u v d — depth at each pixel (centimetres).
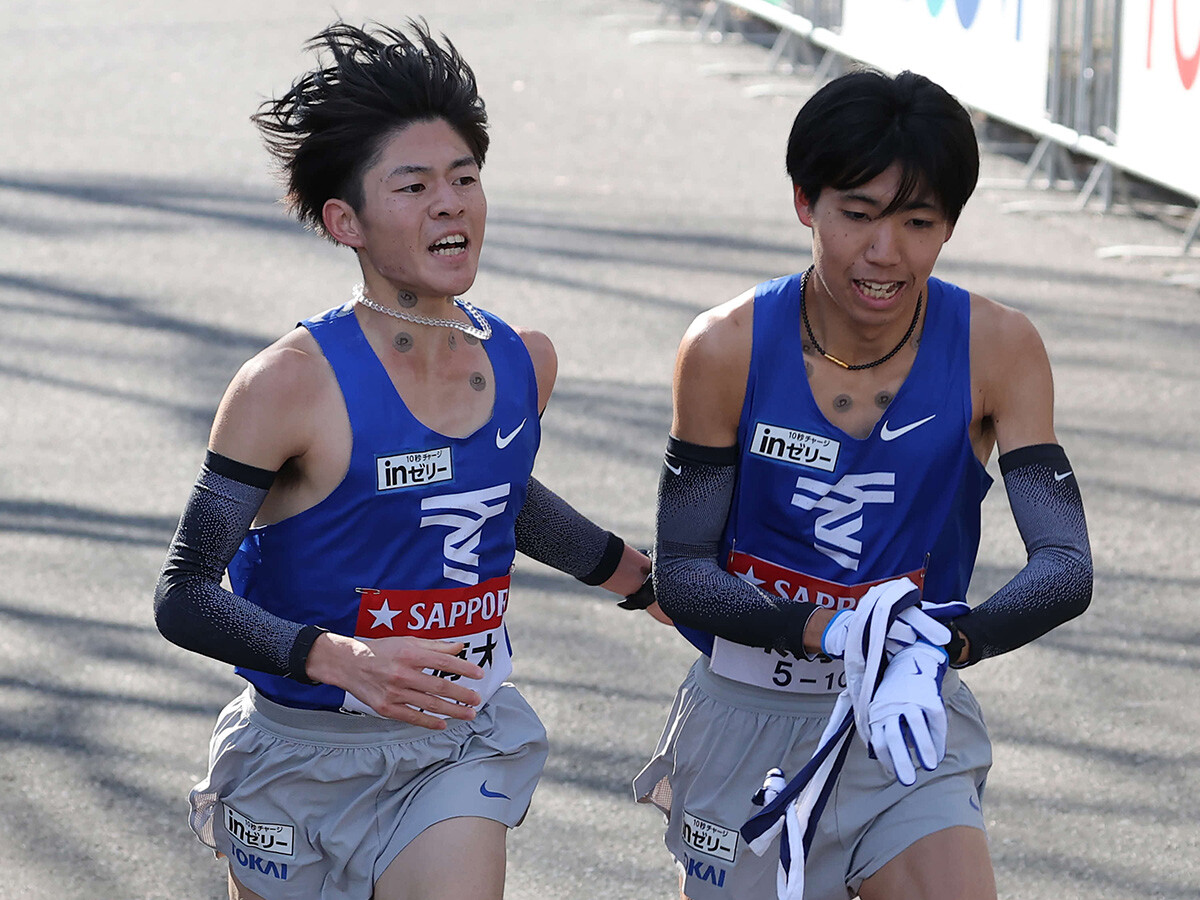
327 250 3025
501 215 3183
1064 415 2180
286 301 2741
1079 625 1644
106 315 2680
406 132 826
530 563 1844
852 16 3962
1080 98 3083
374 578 859
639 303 2684
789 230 3081
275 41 4881
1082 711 1480
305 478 847
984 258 2888
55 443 2167
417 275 830
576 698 1525
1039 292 2692
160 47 4859
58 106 4175
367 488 843
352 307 864
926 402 878
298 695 880
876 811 889
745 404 891
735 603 867
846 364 876
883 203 797
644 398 2291
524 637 1650
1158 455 2045
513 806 894
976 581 1756
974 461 895
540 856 1281
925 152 786
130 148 3759
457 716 823
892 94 791
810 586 908
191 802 935
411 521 852
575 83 4319
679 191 3347
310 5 5469
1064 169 3378
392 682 800
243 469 827
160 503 1984
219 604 820
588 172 3497
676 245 2992
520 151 3666
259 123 857
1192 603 1677
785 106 4059
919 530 898
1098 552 1797
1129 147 2925
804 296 881
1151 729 1443
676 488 911
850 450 883
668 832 1017
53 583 1764
